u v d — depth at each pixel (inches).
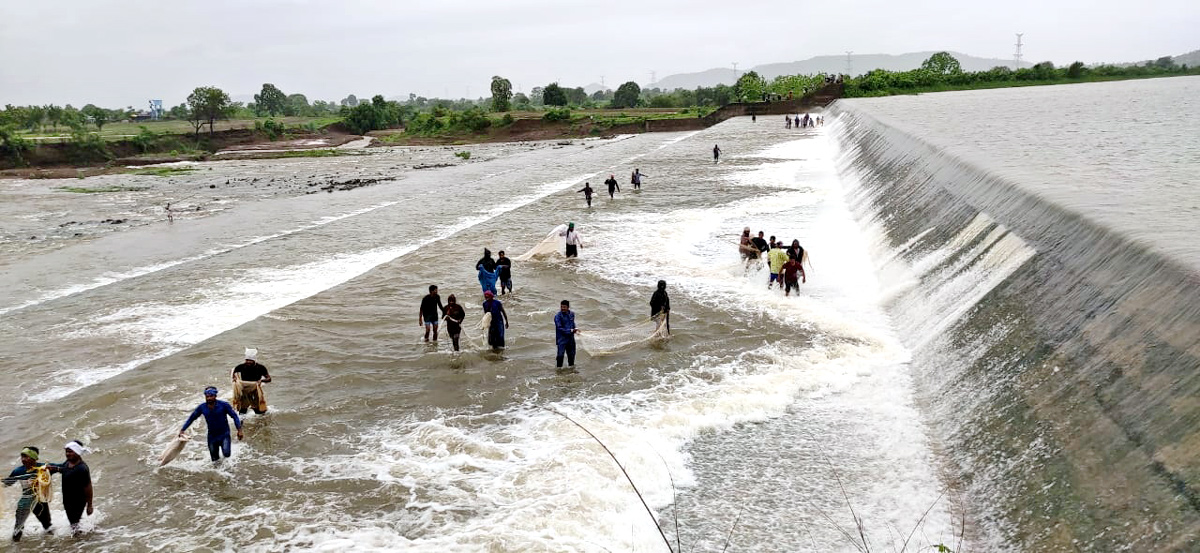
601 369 617.3
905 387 560.1
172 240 1302.9
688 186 1574.8
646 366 620.1
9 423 548.7
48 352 705.6
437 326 692.1
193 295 893.8
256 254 1114.7
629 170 1931.6
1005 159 981.2
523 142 4052.7
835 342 658.2
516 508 420.2
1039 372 452.4
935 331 619.8
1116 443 357.4
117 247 1262.3
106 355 690.2
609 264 949.2
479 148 3752.5
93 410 563.8
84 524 418.0
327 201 1727.4
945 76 4466.0
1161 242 471.2
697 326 709.3
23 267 1125.7
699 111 4630.9
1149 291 423.2
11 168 3223.4
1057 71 4571.9
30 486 402.9
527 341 687.1
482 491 439.5
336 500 436.1
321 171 2669.8
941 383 537.3
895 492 425.4
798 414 527.5
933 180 1000.9
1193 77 4813.0
